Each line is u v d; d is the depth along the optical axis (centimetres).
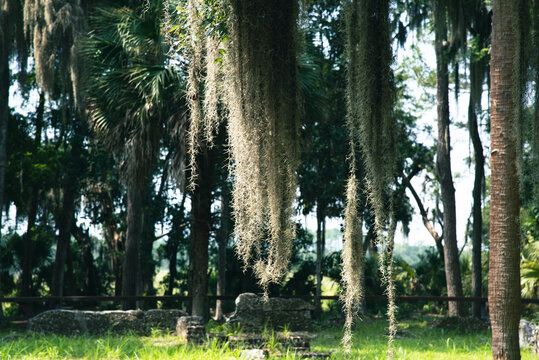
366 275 2392
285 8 532
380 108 498
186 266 2938
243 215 560
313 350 916
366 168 500
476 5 1563
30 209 2308
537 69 651
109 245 2631
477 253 1969
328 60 1742
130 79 1251
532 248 1825
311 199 1956
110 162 2388
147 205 2483
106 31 1370
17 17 1748
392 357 490
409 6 1748
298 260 2530
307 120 1326
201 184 1330
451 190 1838
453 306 1808
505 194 571
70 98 1995
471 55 1573
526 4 587
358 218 503
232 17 530
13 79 2138
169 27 628
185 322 1180
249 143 525
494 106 576
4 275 2472
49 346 861
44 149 2209
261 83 529
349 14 509
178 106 1251
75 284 2728
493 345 580
